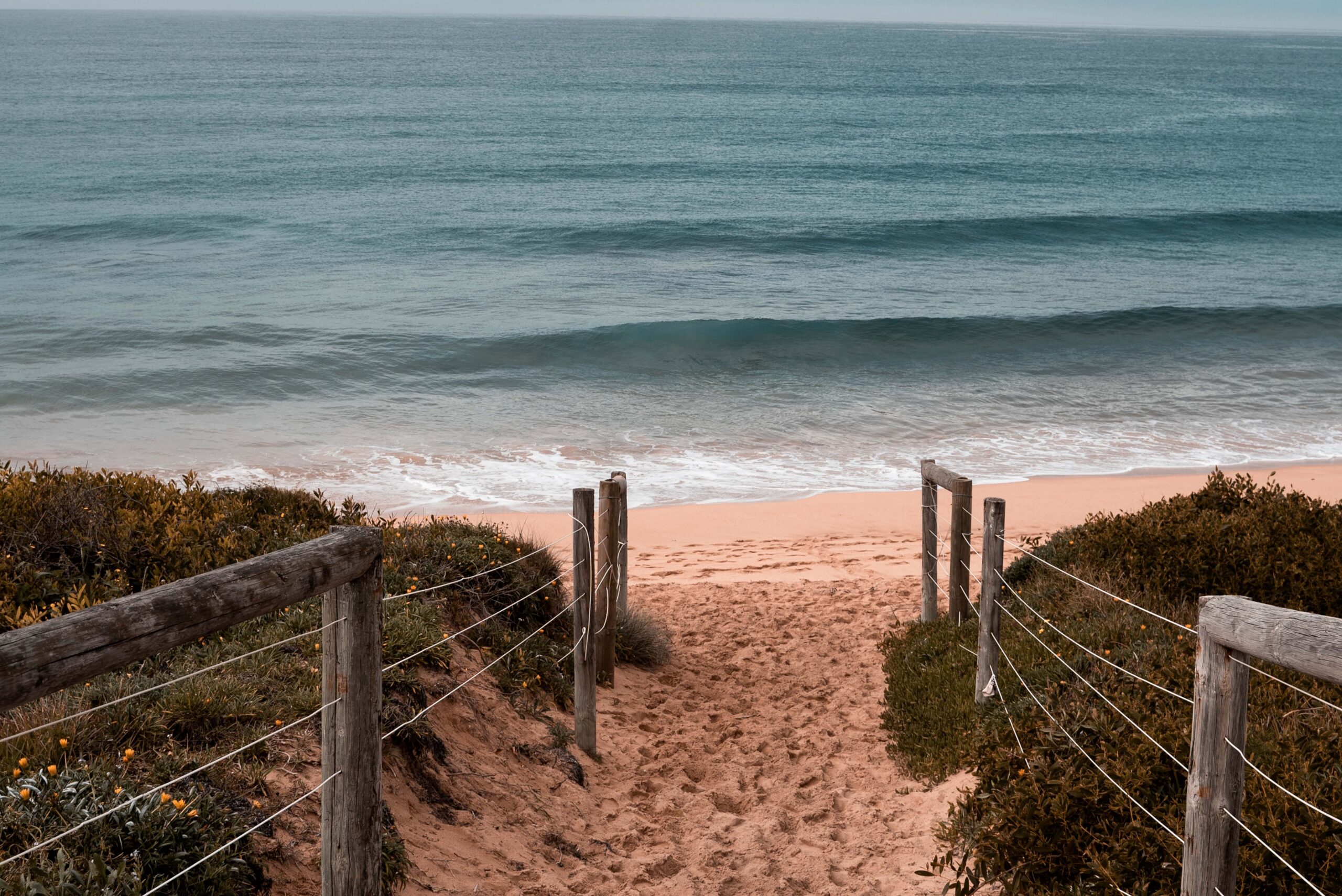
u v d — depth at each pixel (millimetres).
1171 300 30750
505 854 4539
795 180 54094
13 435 17656
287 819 3848
